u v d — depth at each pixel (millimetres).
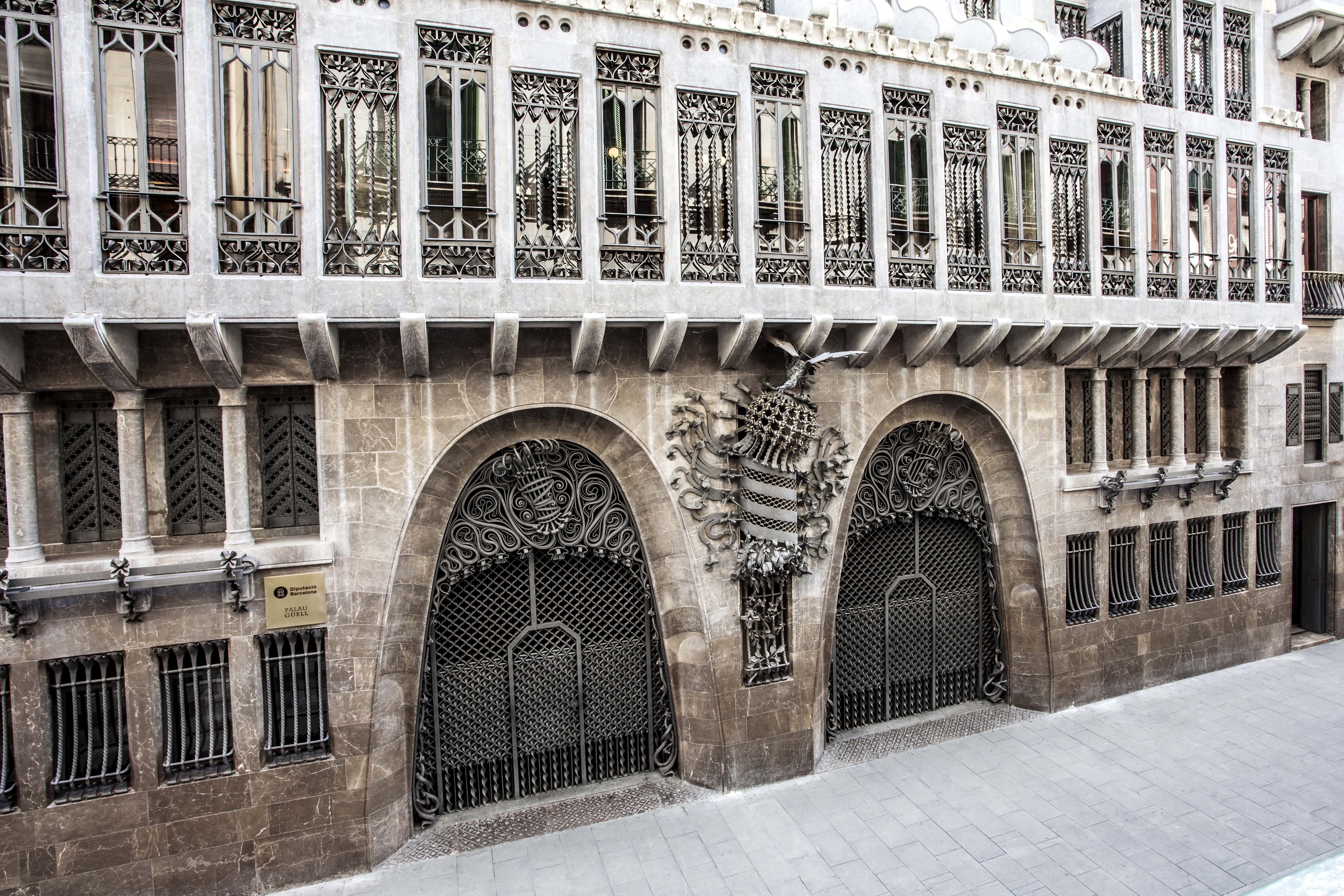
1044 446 10938
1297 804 8672
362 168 7129
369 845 7730
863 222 9070
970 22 10250
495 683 8906
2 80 6242
